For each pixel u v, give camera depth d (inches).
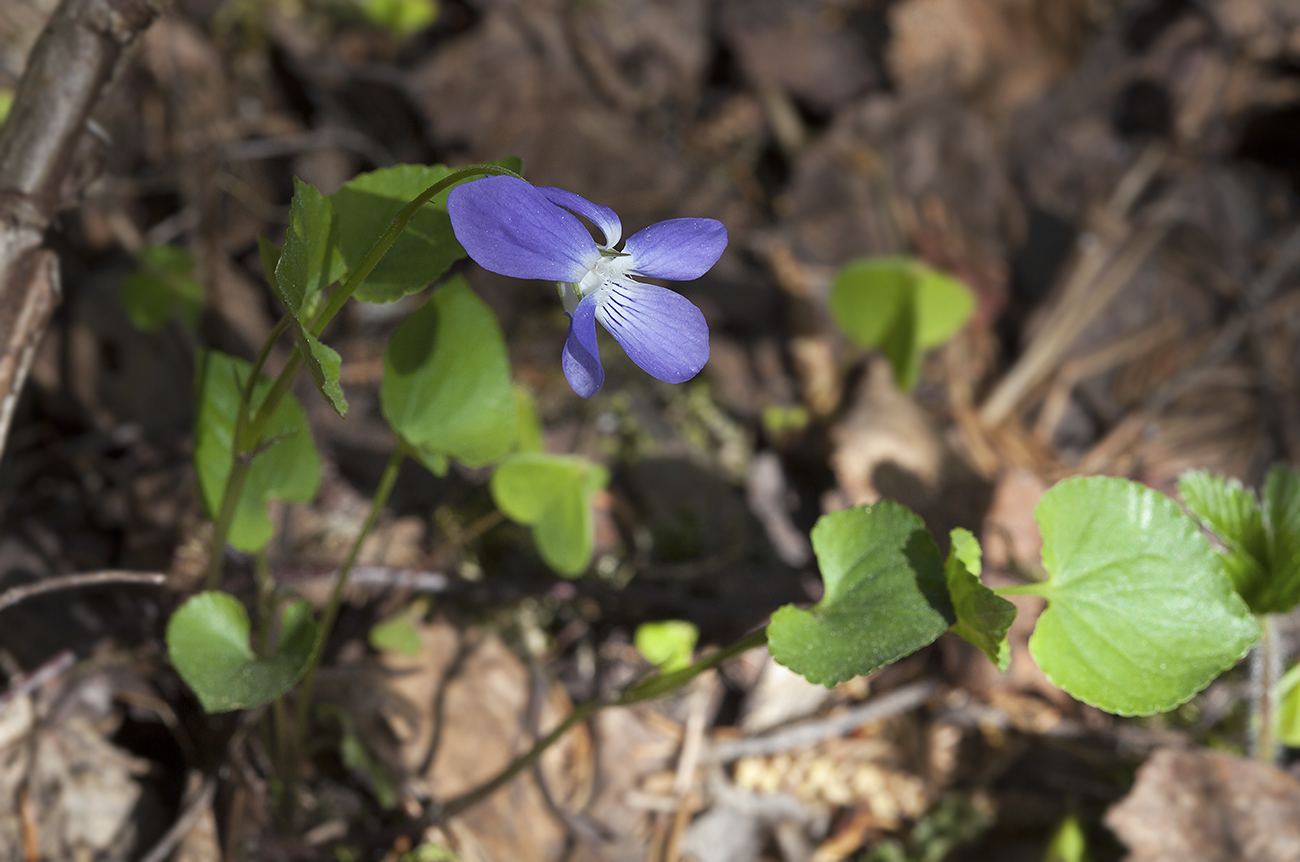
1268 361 17.2
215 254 14.3
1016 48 20.5
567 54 18.6
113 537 13.6
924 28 20.3
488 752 13.1
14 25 15.3
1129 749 13.5
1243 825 12.6
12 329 11.1
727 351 16.8
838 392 16.6
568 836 12.9
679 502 14.7
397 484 14.2
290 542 13.6
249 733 12.3
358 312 16.1
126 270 14.7
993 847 13.2
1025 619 13.7
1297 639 13.7
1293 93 19.9
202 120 15.6
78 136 11.3
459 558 13.9
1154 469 16.2
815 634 10.5
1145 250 18.5
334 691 12.9
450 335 11.4
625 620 13.9
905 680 13.8
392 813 12.7
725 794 13.2
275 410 10.6
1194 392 17.1
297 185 10.3
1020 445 16.7
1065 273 18.4
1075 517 10.7
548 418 15.4
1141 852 12.6
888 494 15.0
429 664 13.3
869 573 10.6
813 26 20.4
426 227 10.7
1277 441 16.5
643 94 19.1
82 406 14.1
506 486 13.1
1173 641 10.5
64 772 12.3
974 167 19.6
